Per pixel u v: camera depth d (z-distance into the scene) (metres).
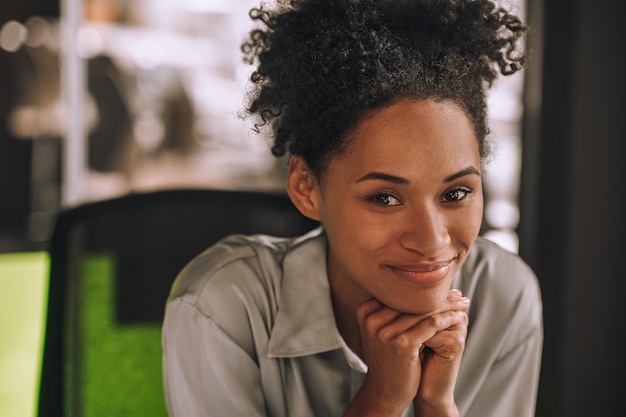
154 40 3.55
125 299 1.04
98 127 3.52
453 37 0.68
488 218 2.82
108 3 3.47
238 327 0.77
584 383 2.17
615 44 2.06
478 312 0.83
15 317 2.69
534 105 2.15
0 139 3.41
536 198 2.18
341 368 0.79
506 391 0.85
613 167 2.11
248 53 0.78
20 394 2.29
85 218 1.03
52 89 3.43
